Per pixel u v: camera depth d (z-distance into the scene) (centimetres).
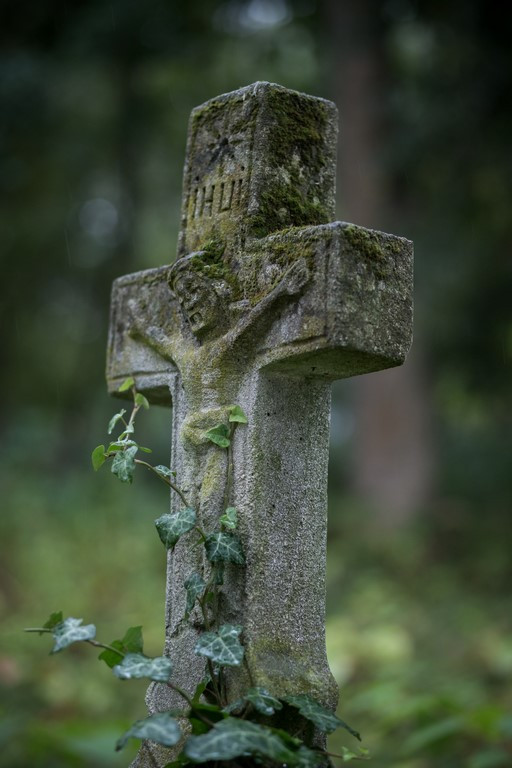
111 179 1588
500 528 1377
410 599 1173
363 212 1377
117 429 1509
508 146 1208
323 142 396
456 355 1410
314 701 340
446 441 1622
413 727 686
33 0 1342
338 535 1344
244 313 364
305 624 363
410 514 1403
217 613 360
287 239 355
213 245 384
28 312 1597
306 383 374
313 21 1480
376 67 1405
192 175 405
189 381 381
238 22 1455
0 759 607
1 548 1109
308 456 372
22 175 1445
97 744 597
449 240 1323
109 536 1152
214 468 368
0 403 1614
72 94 1441
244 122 388
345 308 332
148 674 315
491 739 582
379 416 1444
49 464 1397
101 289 1584
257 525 357
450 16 1236
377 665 867
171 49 1419
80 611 1034
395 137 1293
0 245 1509
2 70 1335
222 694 351
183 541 377
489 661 905
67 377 1658
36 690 801
